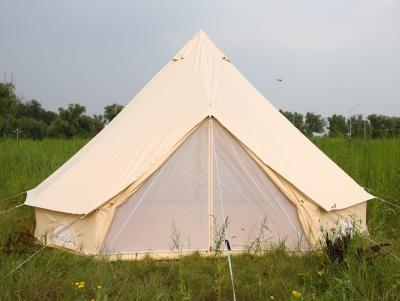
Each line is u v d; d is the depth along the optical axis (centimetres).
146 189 475
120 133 540
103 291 354
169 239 475
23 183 834
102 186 477
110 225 466
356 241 421
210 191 485
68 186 508
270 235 485
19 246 466
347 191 529
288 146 525
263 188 485
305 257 452
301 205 476
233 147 487
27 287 371
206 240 480
